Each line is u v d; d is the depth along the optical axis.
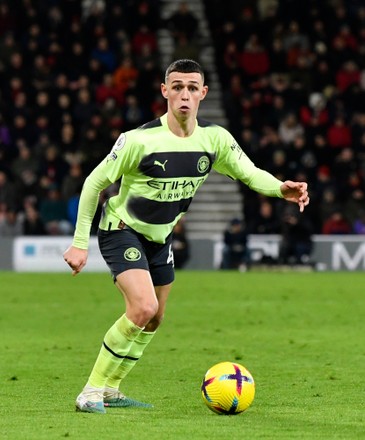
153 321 31.05
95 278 84.00
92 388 29.84
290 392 34.28
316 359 42.34
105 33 106.94
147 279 29.42
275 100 102.81
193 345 46.53
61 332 51.44
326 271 92.31
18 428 27.14
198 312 60.03
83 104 99.50
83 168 94.62
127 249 29.72
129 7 108.62
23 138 98.12
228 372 29.66
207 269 94.19
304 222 91.31
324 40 111.44
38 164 95.25
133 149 29.33
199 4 117.12
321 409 30.89
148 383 36.38
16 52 103.44
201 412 30.25
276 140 97.69
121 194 30.20
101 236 30.42
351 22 113.75
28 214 93.00
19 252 93.19
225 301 66.06
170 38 114.00
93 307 62.59
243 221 93.88
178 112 29.30
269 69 108.06
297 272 90.31
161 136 29.55
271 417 29.33
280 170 95.81
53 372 38.84
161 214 30.05
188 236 98.69
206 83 108.44
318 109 103.19
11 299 67.12
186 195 30.28
